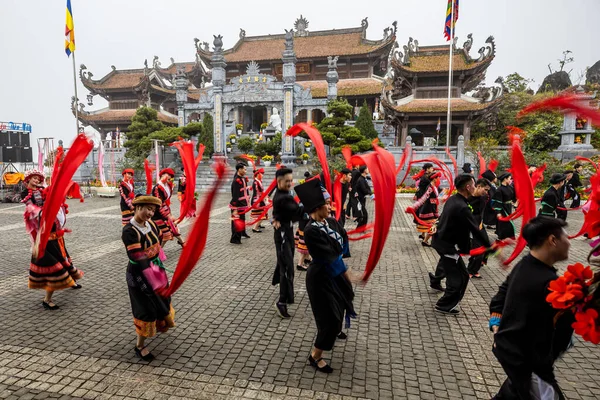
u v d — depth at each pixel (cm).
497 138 3044
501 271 739
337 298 382
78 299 585
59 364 404
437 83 2762
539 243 246
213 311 543
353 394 356
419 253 871
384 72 4247
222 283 662
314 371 392
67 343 448
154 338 461
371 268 228
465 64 2664
